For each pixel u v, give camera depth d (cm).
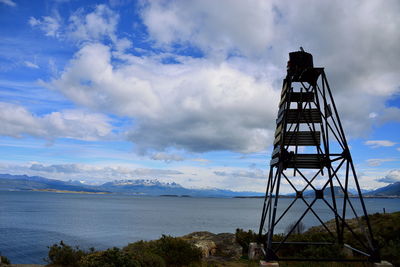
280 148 1387
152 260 1427
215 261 1728
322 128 1620
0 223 9538
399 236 1900
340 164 1399
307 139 1509
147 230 8712
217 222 12000
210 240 2156
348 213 16425
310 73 1536
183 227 9781
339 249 1481
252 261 1619
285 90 1577
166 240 1780
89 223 10419
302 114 1528
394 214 3009
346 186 1425
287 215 16138
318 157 1445
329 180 1415
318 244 1575
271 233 1264
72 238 6750
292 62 1514
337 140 1416
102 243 6100
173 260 1619
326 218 13125
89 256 1395
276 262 1218
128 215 15025
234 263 1647
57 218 11975
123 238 6931
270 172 1630
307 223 10331
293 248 1689
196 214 17500
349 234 1995
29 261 4259
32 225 9244
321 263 1377
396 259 1409
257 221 12606
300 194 1391
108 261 1317
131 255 1401
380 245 1641
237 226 10300
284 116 1457
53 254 1727
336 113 1393
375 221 2922
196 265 1530
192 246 1769
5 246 5522
